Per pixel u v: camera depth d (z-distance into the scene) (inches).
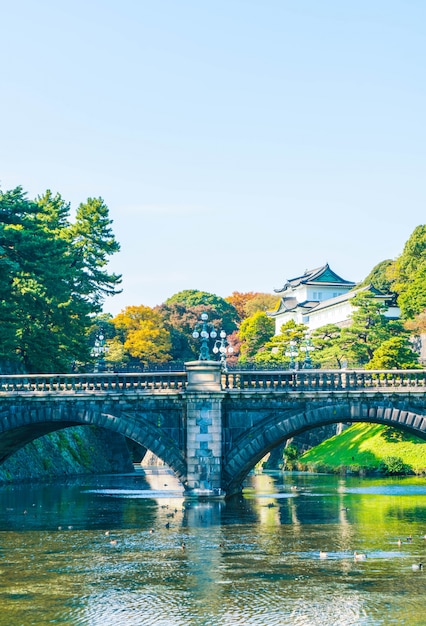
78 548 2089.1
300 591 1644.9
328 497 3267.7
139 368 4365.2
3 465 3973.9
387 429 4783.5
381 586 1679.4
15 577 1775.3
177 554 2001.7
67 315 4345.5
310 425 3043.8
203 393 3014.3
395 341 4820.4
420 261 6894.7
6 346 3708.2
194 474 3009.4
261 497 3267.7
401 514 2684.5
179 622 1465.3
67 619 1487.5
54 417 3112.7
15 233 3816.4
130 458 5502.0
